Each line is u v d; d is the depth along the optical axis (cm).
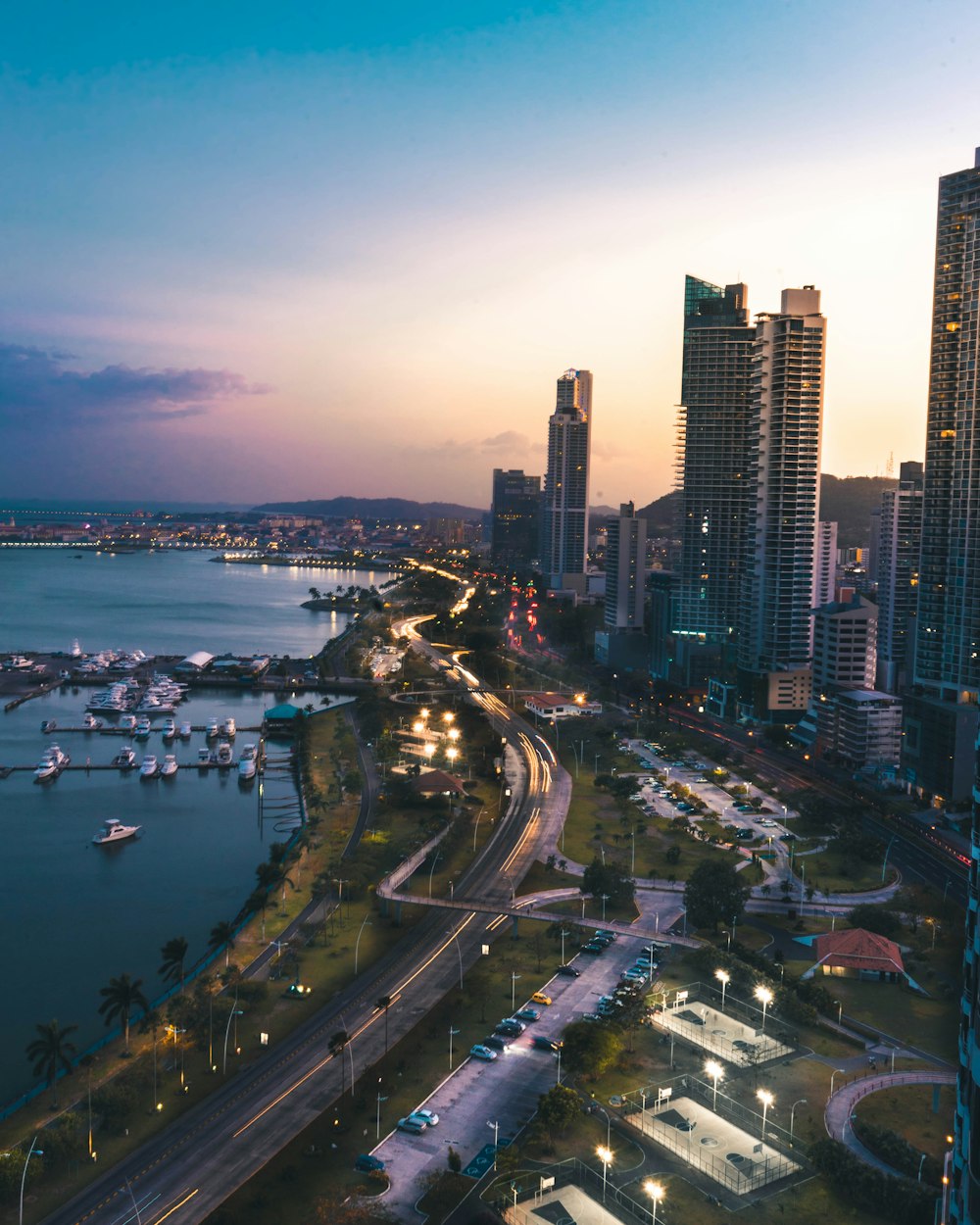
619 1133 18775
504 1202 16575
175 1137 19088
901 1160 17375
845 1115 19112
